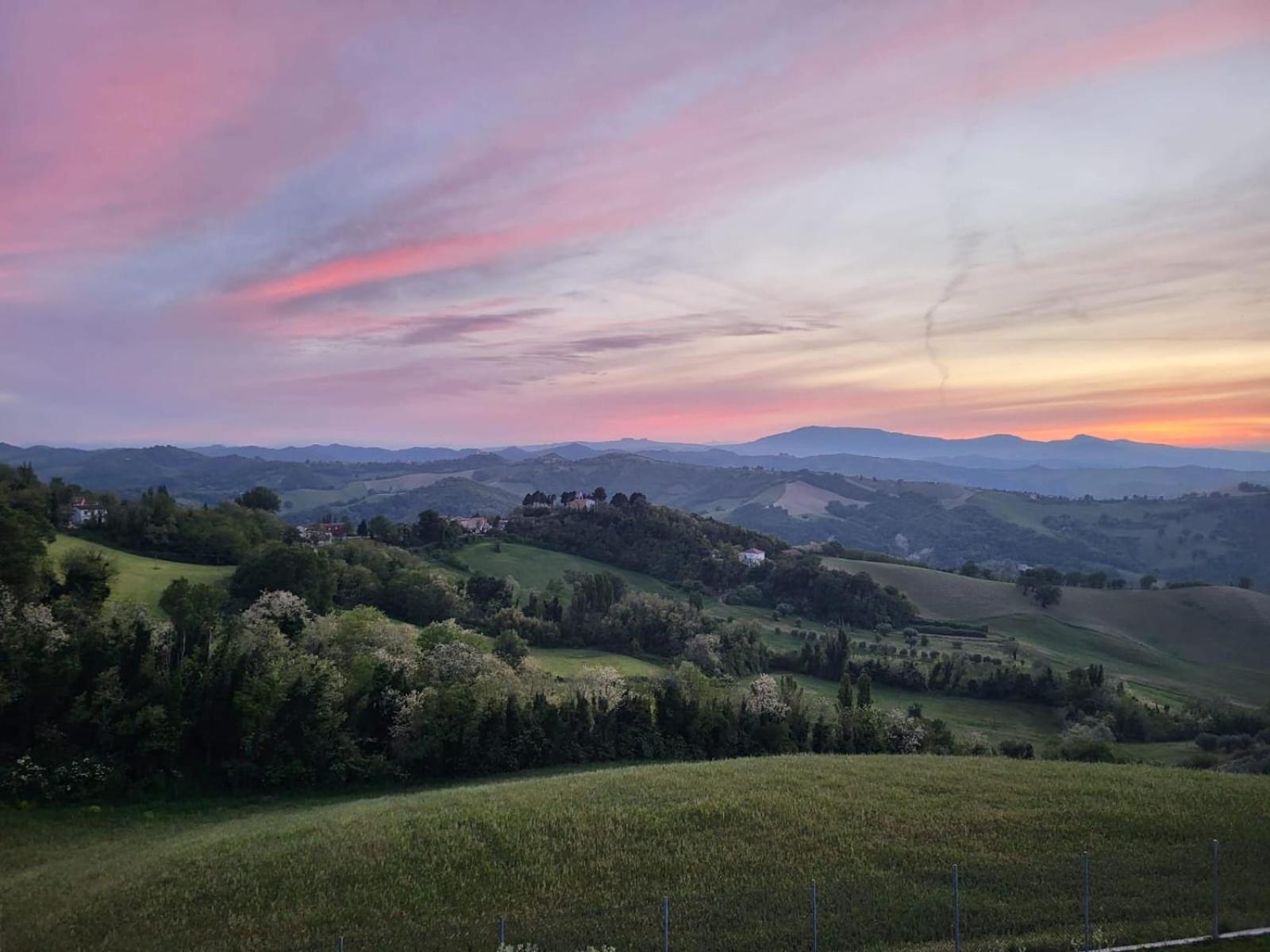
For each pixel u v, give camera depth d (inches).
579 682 3250.5
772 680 3535.9
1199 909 1082.1
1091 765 2020.2
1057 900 1133.1
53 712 2078.0
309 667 2443.4
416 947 1080.2
